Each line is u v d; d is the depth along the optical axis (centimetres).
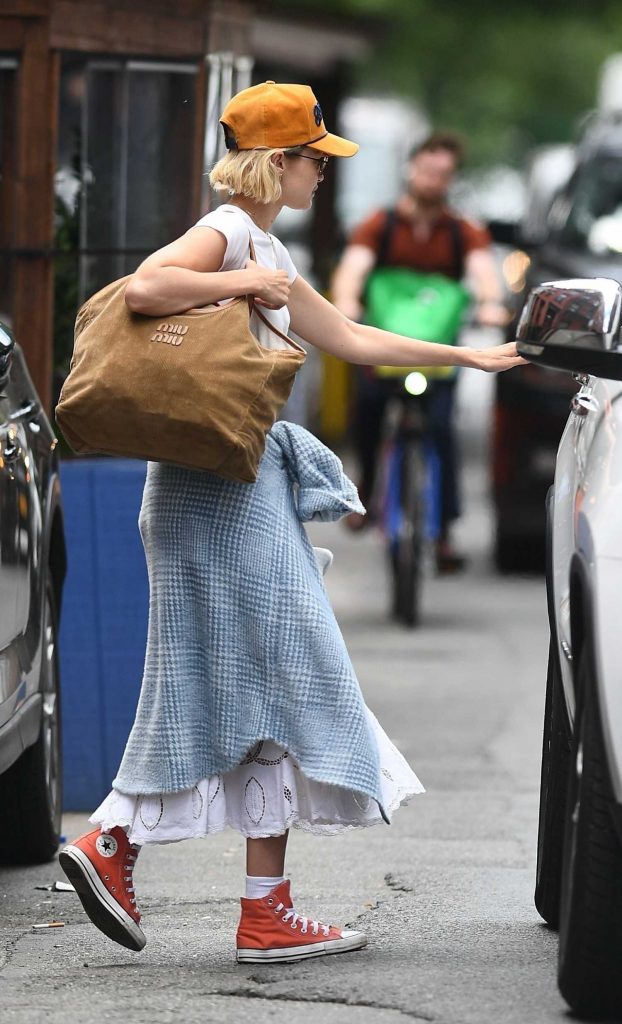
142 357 1168
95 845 1246
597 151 3697
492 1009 1157
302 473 1249
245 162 1229
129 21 1992
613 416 1210
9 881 1591
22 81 1975
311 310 1314
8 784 1605
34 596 1527
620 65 5894
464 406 7706
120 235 2008
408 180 3019
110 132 1997
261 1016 1142
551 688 1355
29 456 1552
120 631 1889
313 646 1223
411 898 1484
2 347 1384
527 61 8250
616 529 1110
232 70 2139
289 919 1275
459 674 2706
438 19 8038
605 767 1083
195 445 1174
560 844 1342
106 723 1897
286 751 1235
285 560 1229
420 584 3116
